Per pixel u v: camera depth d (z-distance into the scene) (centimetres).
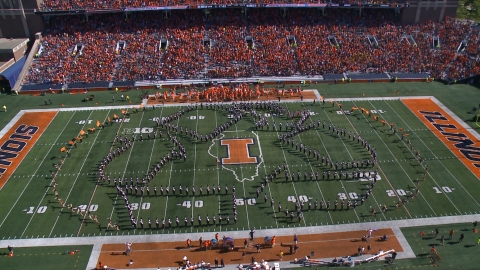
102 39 7081
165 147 4706
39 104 5822
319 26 7469
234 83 6378
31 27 7081
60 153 4609
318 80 6469
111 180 4138
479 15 8906
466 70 6469
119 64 6656
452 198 3800
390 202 3762
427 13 7544
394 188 3947
